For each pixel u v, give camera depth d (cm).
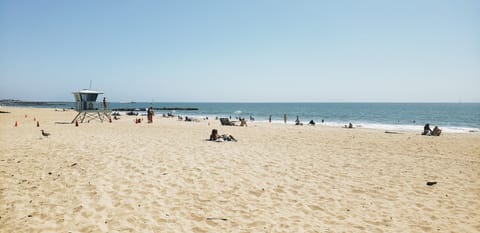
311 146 1452
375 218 588
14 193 642
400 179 862
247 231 516
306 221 565
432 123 4534
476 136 2173
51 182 718
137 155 1019
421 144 1644
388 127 3556
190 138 1575
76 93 2678
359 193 730
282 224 548
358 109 11412
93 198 629
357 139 1828
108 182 727
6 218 527
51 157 957
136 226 516
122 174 794
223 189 720
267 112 8900
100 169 832
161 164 909
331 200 679
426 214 613
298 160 1067
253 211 603
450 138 1998
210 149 1201
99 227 506
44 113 4469
